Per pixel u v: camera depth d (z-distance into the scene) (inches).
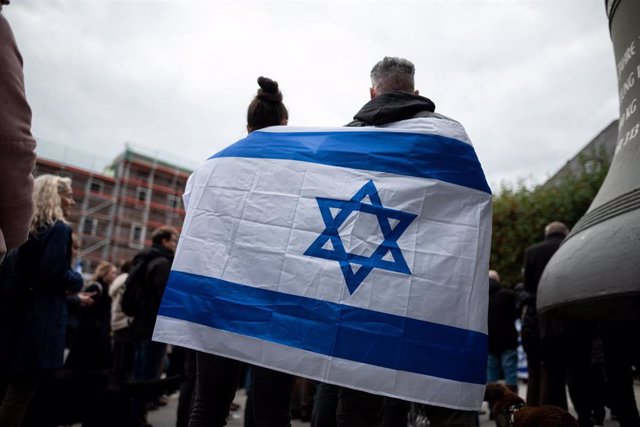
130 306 181.0
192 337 85.1
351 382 80.4
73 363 142.9
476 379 82.8
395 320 83.1
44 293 125.0
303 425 225.8
